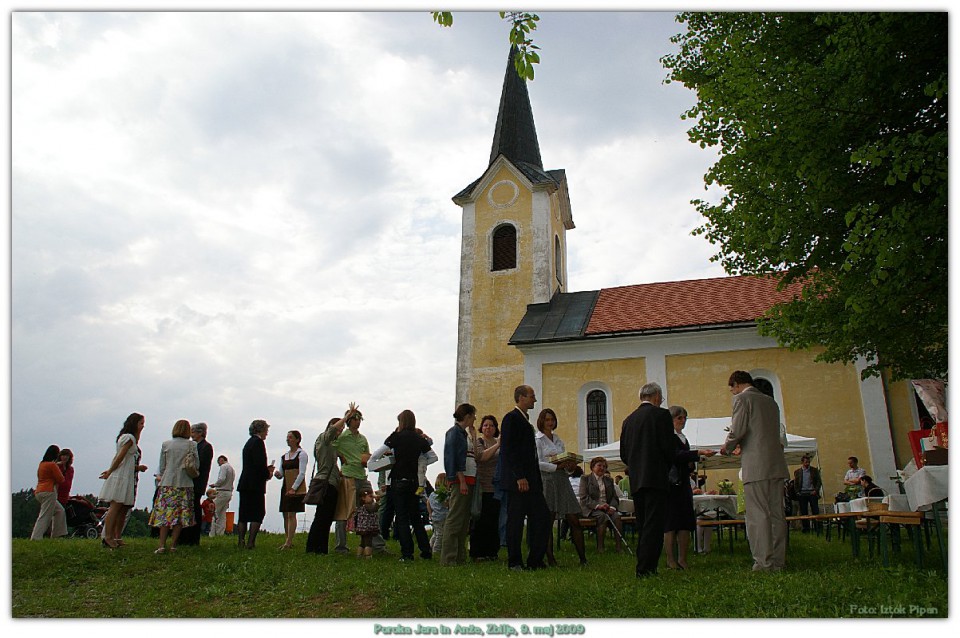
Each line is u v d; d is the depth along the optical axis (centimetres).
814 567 799
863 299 982
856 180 1003
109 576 825
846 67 925
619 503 1312
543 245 2767
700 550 1098
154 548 985
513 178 2920
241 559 903
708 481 2041
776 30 1105
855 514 855
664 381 2212
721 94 1130
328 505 1038
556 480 948
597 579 737
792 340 1335
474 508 945
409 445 968
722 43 1181
